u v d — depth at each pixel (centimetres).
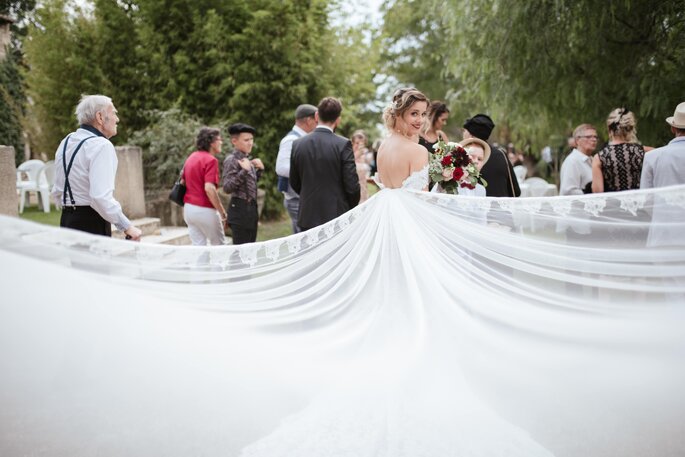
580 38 730
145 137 1089
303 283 327
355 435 270
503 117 890
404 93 363
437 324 319
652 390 287
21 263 232
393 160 361
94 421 247
